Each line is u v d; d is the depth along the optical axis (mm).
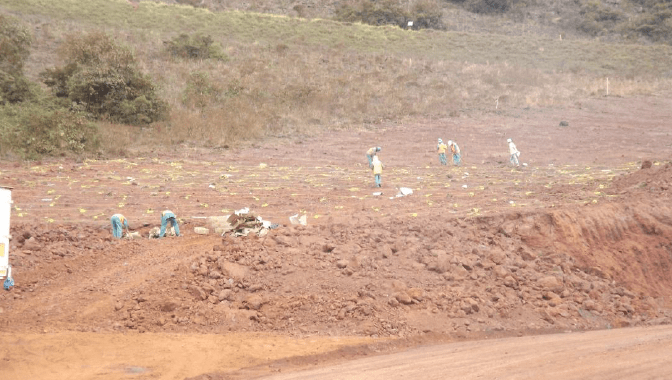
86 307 20875
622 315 23281
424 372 15477
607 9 140625
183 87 68875
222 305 21078
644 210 28562
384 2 127062
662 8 137750
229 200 36000
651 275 26516
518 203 33406
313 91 70875
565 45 108062
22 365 16641
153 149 51594
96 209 33188
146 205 34344
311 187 40031
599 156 51875
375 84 78125
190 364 17000
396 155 53500
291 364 17219
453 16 137625
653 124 65688
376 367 16359
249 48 88750
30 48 72062
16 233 26609
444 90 78250
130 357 17406
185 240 26656
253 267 22953
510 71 88625
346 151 54719
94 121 54781
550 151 54688
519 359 16109
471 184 40688
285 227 26969
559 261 25594
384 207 33594
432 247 25047
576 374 14109
